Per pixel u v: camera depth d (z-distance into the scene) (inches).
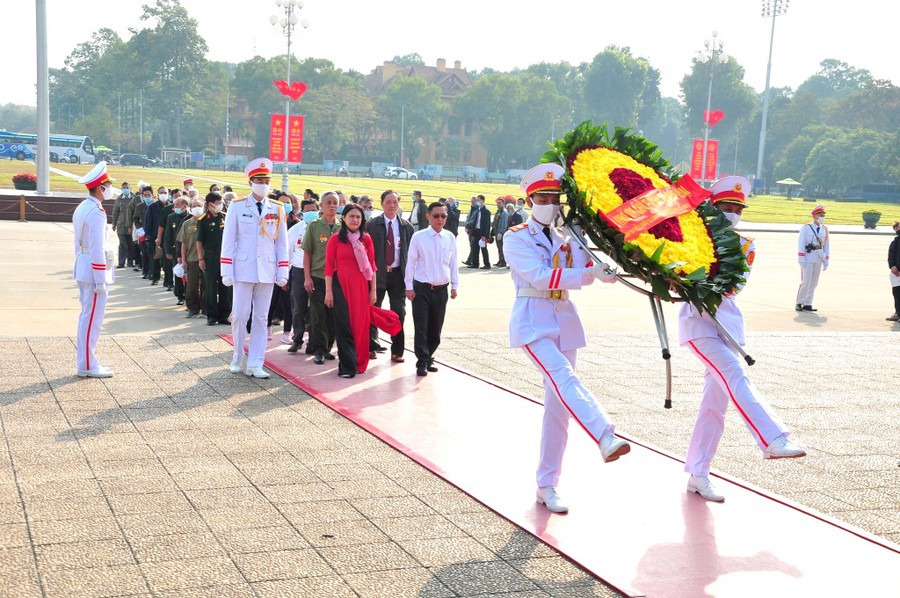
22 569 164.2
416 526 195.8
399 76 4677.7
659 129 6678.2
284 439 259.8
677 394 342.6
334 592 160.6
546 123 4731.8
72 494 205.9
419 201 848.3
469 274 825.5
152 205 661.3
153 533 184.4
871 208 3154.5
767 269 976.9
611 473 241.1
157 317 497.4
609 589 167.3
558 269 198.8
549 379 201.3
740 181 227.9
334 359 387.5
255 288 341.7
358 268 348.5
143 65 4694.9
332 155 4621.1
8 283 590.9
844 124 4921.3
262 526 191.3
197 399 302.2
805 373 398.3
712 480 238.5
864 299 735.7
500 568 174.9
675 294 217.9
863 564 184.1
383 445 258.7
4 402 286.7
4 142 3447.3
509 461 246.8
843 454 270.5
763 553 188.1
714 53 2154.3
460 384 343.6
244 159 4416.8
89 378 325.7
